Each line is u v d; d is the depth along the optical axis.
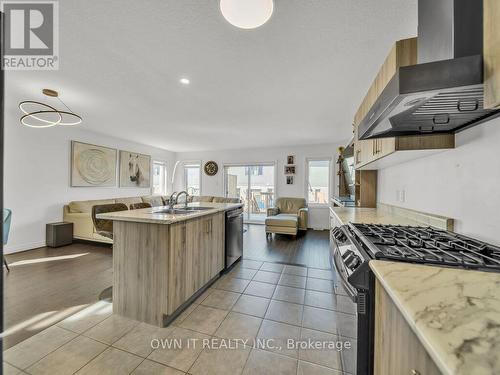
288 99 2.85
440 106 0.98
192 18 1.50
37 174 3.81
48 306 2.04
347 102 2.93
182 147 6.55
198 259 2.21
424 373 0.53
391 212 2.41
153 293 1.80
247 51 1.86
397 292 0.64
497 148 1.09
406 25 1.56
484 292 0.63
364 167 2.74
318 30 1.61
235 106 3.10
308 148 6.01
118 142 5.34
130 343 1.58
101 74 2.23
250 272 2.91
